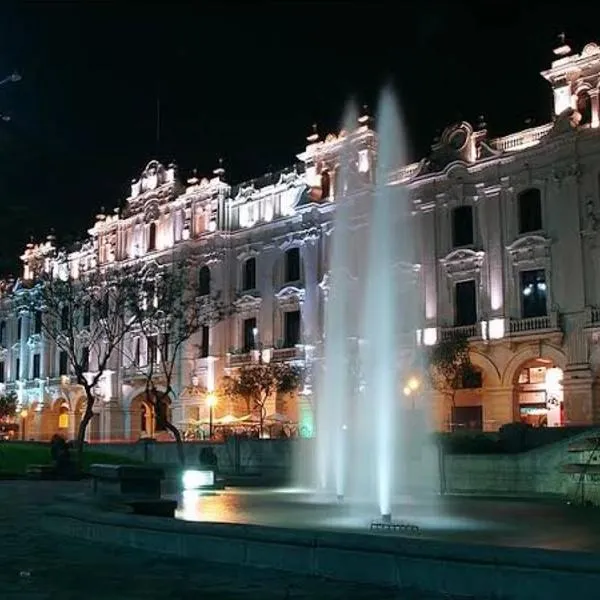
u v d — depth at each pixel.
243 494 28.94
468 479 29.55
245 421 60.00
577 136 47.09
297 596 8.70
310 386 57.94
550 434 32.34
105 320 63.44
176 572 10.35
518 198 49.91
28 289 86.12
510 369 48.50
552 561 7.89
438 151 54.00
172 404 67.62
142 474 18.22
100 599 8.88
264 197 65.12
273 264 62.91
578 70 48.12
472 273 51.19
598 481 23.23
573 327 46.09
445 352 47.91
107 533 13.23
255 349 62.84
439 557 8.74
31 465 38.28
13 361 89.56
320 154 61.03
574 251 46.69
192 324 61.72
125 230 76.81
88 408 48.84
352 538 9.59
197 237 68.25
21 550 12.59
